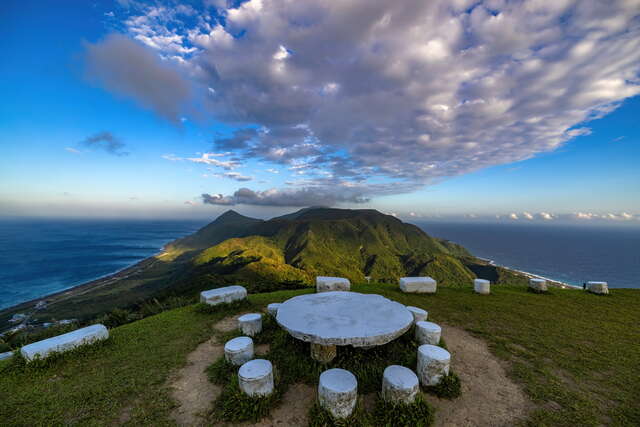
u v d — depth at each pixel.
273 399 5.05
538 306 10.86
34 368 6.17
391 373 5.04
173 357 6.82
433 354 5.53
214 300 10.13
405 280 12.70
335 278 11.31
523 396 5.30
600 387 5.57
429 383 5.45
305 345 7.02
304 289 14.26
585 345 7.46
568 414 4.79
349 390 4.52
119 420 4.68
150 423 4.61
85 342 7.05
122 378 5.90
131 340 7.77
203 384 5.71
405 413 4.58
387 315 6.98
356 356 6.43
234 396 4.91
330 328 6.20
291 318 6.75
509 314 9.93
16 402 5.14
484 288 12.60
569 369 6.24
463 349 7.25
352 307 7.52
